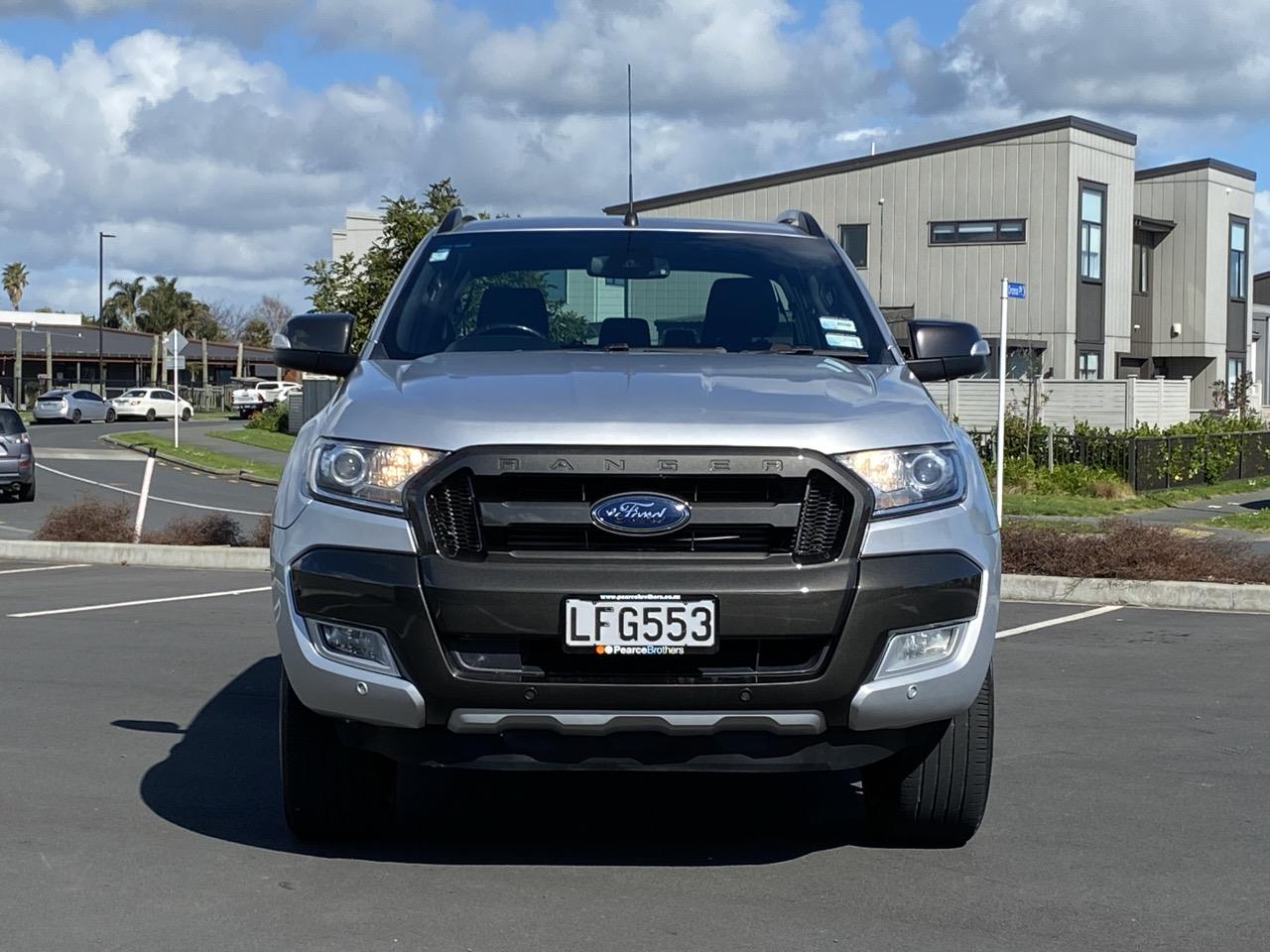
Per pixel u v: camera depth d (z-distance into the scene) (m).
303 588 4.44
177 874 4.73
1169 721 7.31
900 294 41.81
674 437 4.28
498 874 4.75
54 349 82.12
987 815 5.54
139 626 10.33
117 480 31.38
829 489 4.33
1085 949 4.13
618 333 5.71
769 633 4.22
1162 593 12.07
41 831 5.21
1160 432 28.19
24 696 7.73
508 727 4.29
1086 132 40.66
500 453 4.27
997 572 4.65
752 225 6.45
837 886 4.66
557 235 6.18
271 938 4.14
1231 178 47.69
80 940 4.12
